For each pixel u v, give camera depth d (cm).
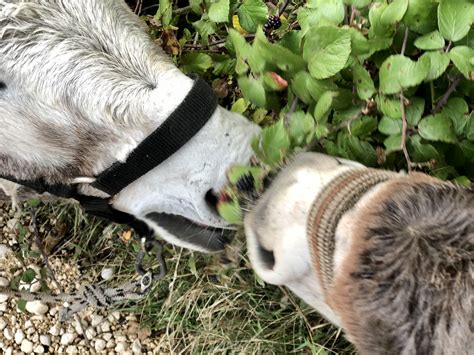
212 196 57
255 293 90
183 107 53
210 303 94
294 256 47
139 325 101
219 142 55
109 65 54
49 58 53
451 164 64
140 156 55
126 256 101
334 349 87
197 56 78
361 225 41
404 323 38
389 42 60
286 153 54
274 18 73
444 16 56
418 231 39
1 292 90
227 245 66
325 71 57
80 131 55
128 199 61
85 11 54
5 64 52
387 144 60
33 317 104
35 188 62
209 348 93
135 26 57
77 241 105
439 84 64
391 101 59
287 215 47
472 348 36
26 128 55
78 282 104
